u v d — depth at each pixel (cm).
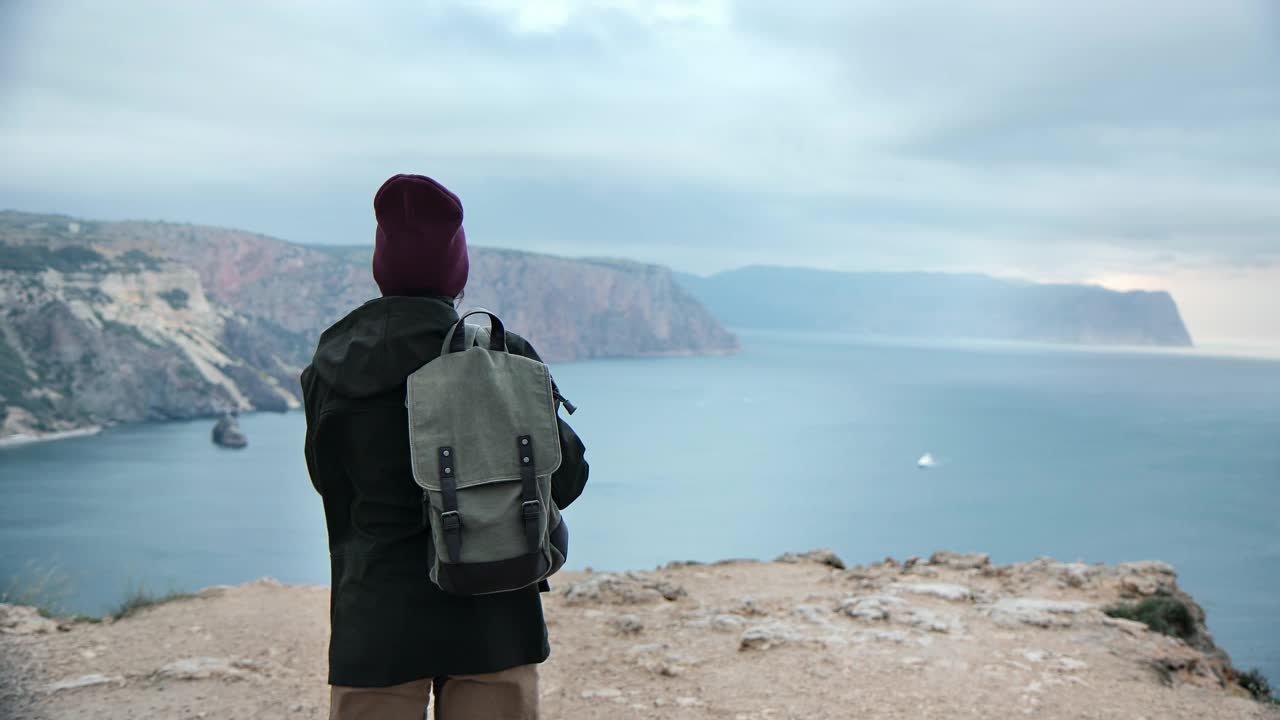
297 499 14288
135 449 18225
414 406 185
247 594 817
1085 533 13362
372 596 190
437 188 203
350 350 194
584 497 15375
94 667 548
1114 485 18488
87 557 9488
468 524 177
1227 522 14462
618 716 465
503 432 184
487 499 179
